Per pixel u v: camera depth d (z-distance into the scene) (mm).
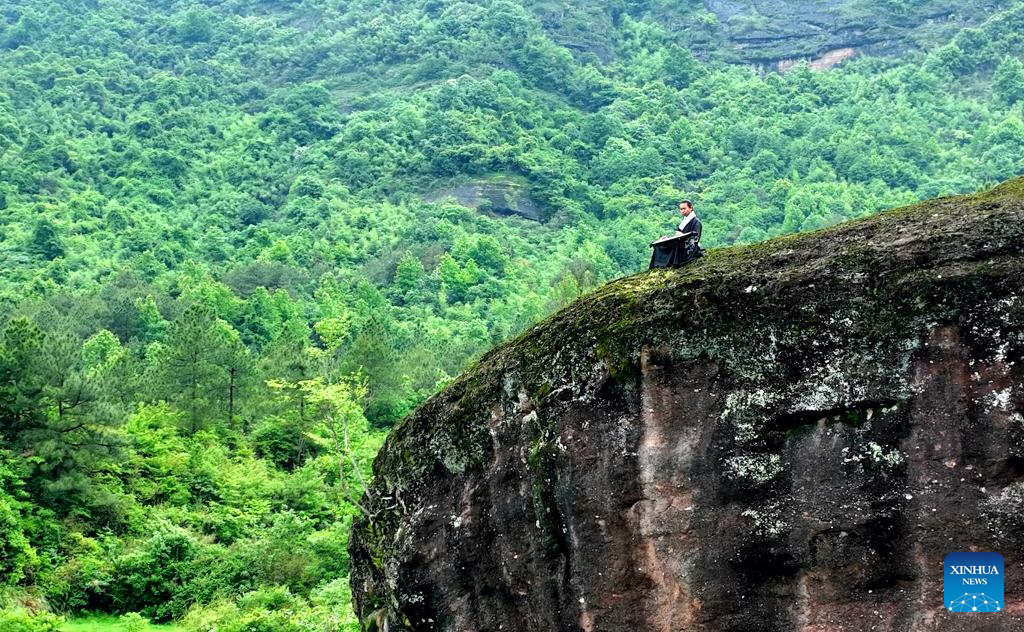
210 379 52969
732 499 13844
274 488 44125
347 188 160875
